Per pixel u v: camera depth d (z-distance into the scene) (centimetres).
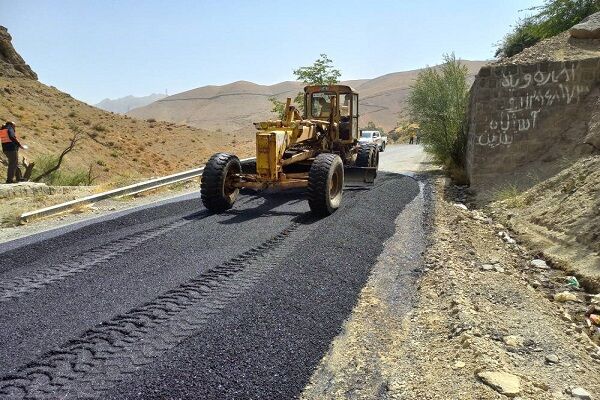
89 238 667
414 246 653
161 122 6159
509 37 1897
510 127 1039
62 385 305
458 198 1037
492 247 683
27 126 3612
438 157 1655
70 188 1164
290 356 353
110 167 3725
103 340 363
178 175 1210
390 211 842
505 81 1040
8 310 422
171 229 704
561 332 427
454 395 312
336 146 1106
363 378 340
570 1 1419
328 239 619
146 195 1074
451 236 710
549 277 577
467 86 1611
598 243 589
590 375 356
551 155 968
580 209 682
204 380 313
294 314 414
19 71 5288
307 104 1138
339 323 419
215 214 805
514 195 902
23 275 519
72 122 4375
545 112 1007
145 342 358
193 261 549
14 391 299
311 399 314
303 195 977
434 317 439
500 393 310
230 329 377
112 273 514
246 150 3578
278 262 535
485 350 364
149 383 305
